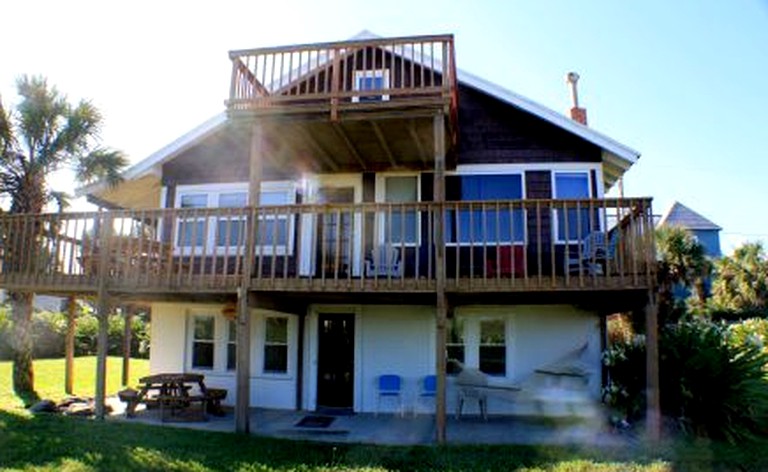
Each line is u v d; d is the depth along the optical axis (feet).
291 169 42.27
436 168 30.35
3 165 40.29
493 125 40.45
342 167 41.09
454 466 23.35
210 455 24.22
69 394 42.24
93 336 79.61
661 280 52.24
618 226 29.32
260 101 32.30
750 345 30.45
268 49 33.06
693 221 101.09
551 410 36.45
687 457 24.16
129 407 34.55
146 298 35.73
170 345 43.04
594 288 28.91
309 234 41.14
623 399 31.45
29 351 41.32
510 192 39.52
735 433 26.89
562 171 39.27
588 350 37.76
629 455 24.67
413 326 39.65
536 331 38.65
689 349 30.48
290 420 35.14
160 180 44.70
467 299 34.58
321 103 33.35
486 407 37.52
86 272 33.86
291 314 40.14
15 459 22.79
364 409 39.04
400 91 31.09
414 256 39.42
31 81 40.88
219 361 42.24
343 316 40.86
